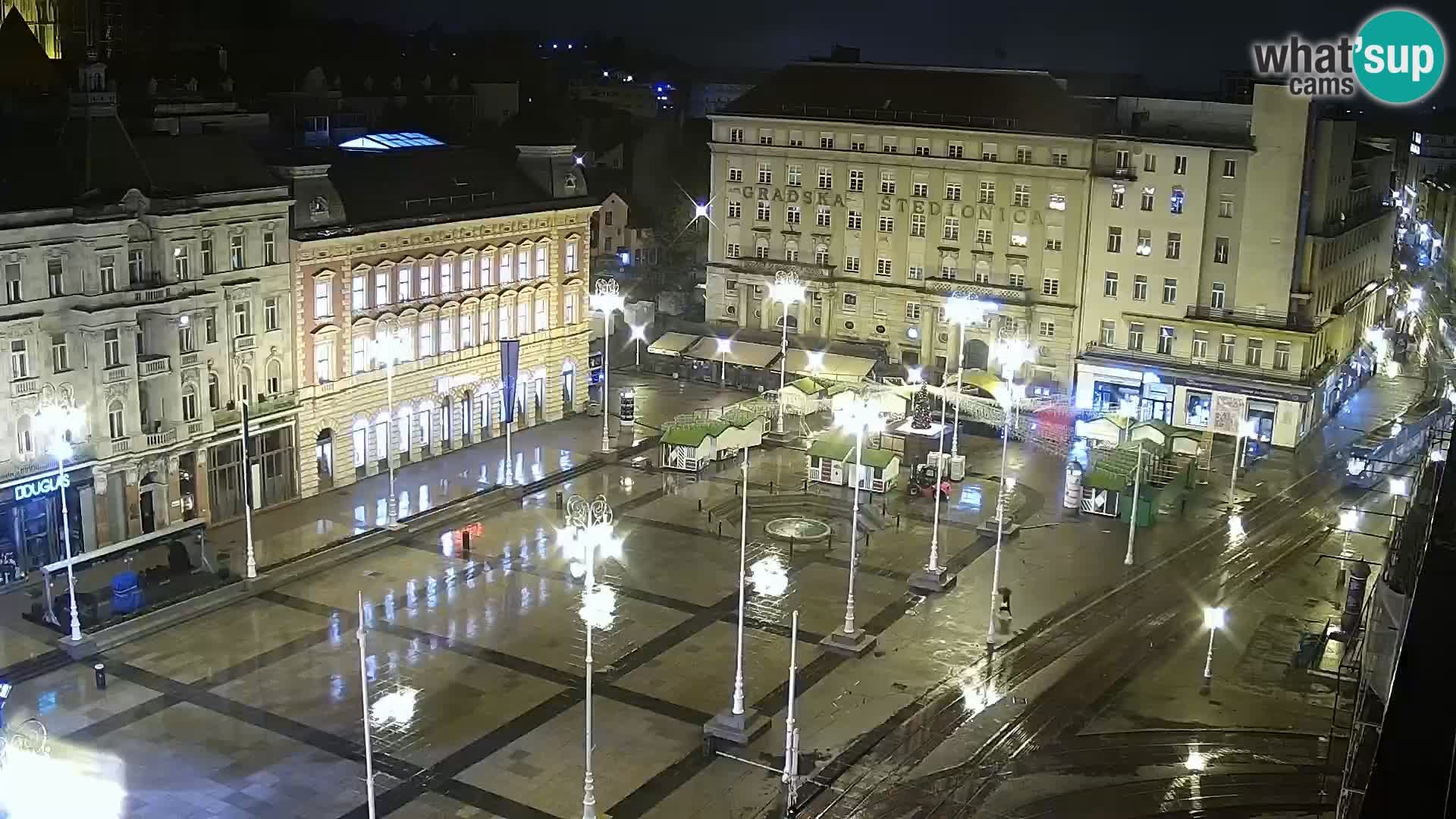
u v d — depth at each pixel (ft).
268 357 299.79
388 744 197.26
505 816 177.88
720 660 231.91
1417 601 90.48
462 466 342.85
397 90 556.10
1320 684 225.35
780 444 376.89
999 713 213.46
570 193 385.09
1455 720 75.00
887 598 264.11
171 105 342.44
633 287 530.68
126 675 218.18
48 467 252.83
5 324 240.94
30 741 178.70
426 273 339.57
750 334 454.40
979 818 180.65
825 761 196.24
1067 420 409.08
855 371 421.59
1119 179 391.65
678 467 347.36
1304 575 281.95
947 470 347.36
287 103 451.53
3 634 230.48
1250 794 186.19
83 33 475.31
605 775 189.98
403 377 336.70
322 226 308.60
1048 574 279.69
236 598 252.01
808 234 451.12
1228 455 377.09
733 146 456.45
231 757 191.42
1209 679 225.35
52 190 252.42
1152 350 396.98
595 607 179.11
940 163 422.00
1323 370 391.24
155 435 271.69
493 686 218.59
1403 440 380.58
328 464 319.47
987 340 424.05
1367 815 65.92
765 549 290.35
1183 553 295.28
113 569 246.27
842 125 436.35
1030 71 429.38
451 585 262.88
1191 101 387.55
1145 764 196.13
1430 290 592.60
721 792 186.39
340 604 251.60
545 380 385.50
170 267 270.67
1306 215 375.45
